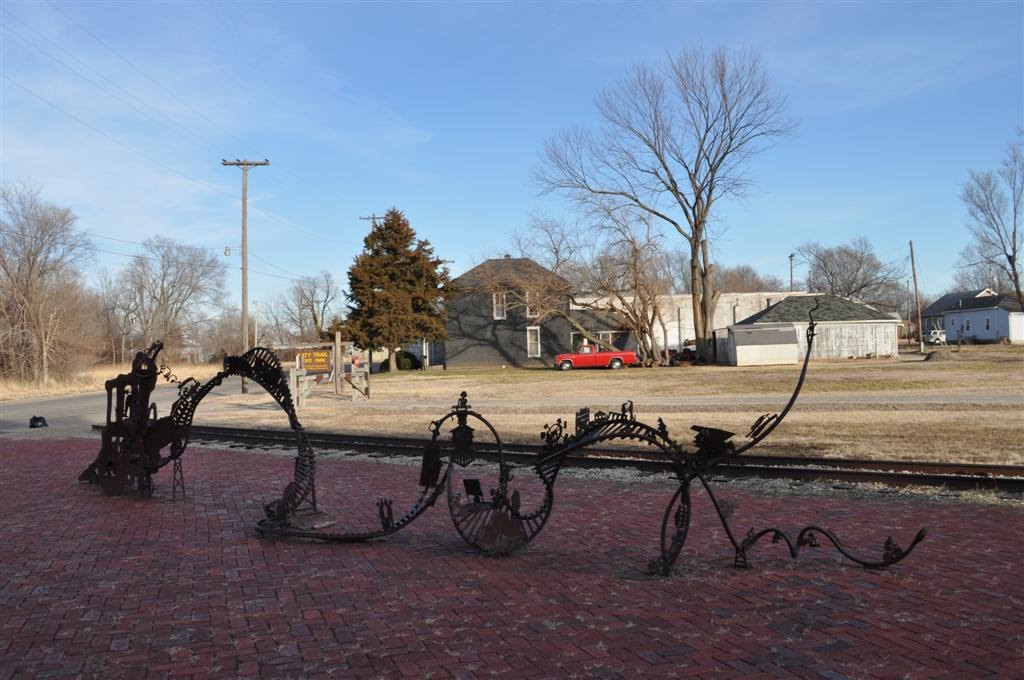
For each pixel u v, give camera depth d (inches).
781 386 1013.8
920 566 228.4
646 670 155.3
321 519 289.6
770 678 150.1
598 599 203.3
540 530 258.2
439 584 220.7
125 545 273.3
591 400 916.0
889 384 982.4
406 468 458.3
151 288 3309.5
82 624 189.6
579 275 1760.6
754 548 255.3
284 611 197.9
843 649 164.4
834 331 1804.9
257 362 309.4
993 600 195.3
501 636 176.9
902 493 345.4
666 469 423.5
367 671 157.6
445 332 1979.6
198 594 213.9
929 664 155.4
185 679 155.3
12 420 943.0
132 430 364.5
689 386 1077.1
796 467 410.6
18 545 274.5
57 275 1855.3
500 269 1947.6
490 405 875.4
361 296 1921.8
